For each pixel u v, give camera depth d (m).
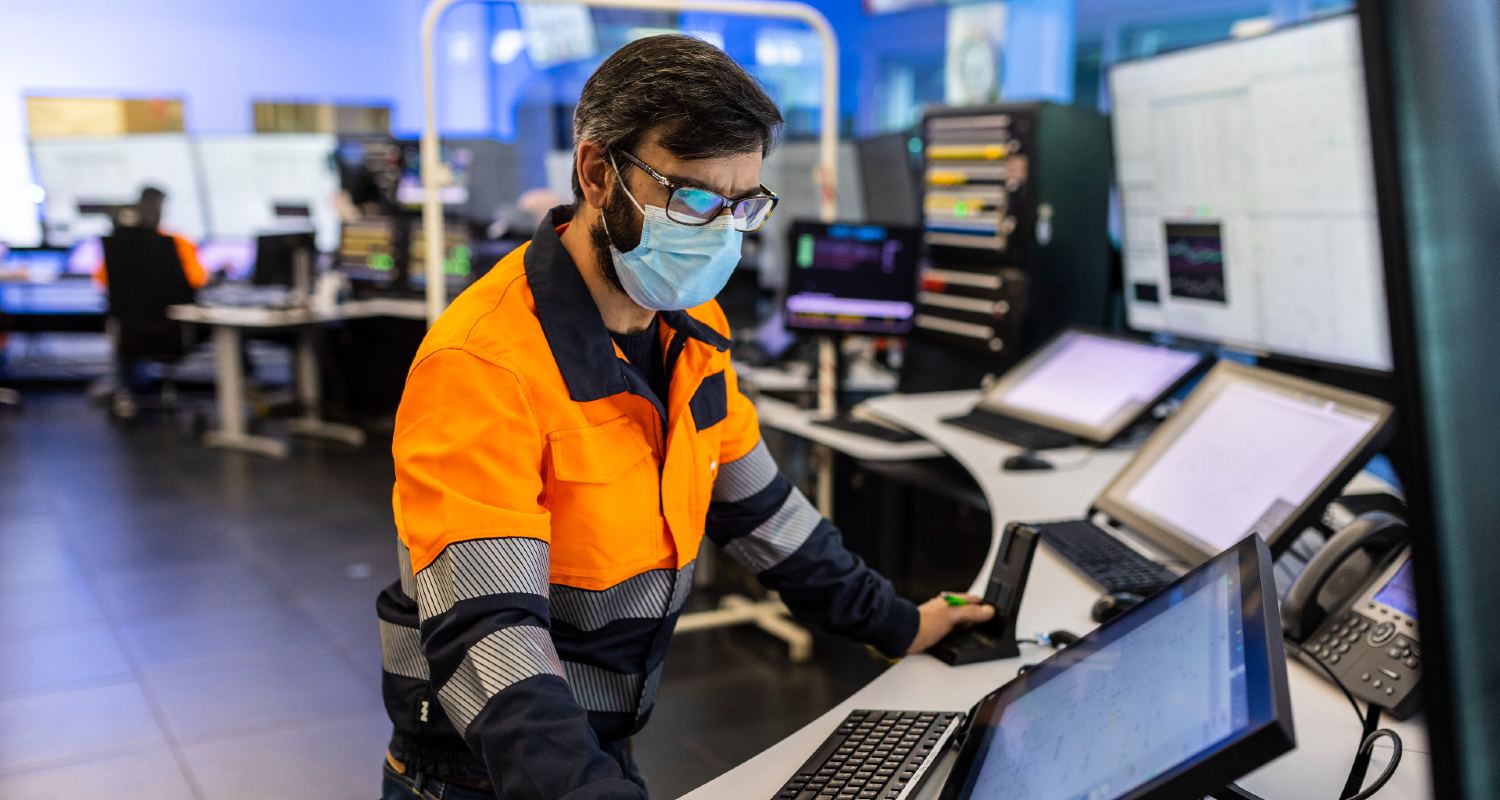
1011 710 1.06
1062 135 2.93
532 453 1.03
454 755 1.14
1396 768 1.06
